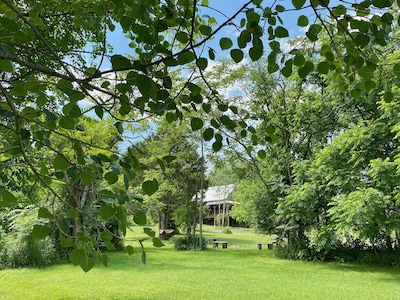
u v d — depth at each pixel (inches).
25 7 95.7
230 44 53.2
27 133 49.6
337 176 403.2
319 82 505.7
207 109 65.2
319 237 438.3
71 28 128.6
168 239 816.9
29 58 90.4
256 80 507.2
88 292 261.1
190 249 617.0
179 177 655.8
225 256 521.3
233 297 247.6
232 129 66.2
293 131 517.0
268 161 528.1
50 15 94.3
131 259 453.7
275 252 524.4
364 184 392.5
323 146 518.3
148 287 279.7
